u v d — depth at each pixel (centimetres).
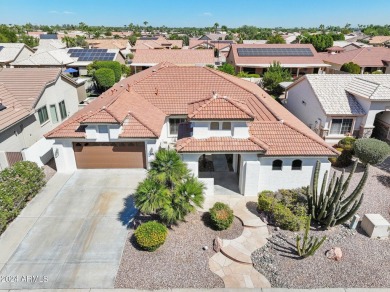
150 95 2698
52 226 1627
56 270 1343
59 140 2114
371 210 1780
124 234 1570
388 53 6050
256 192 1900
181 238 1540
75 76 6469
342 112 2744
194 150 1766
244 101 2648
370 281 1298
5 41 8888
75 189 1981
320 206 1619
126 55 9100
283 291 1255
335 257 1402
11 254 1432
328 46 8394
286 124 1977
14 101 2569
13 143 2356
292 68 6334
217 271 1351
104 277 1309
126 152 2198
